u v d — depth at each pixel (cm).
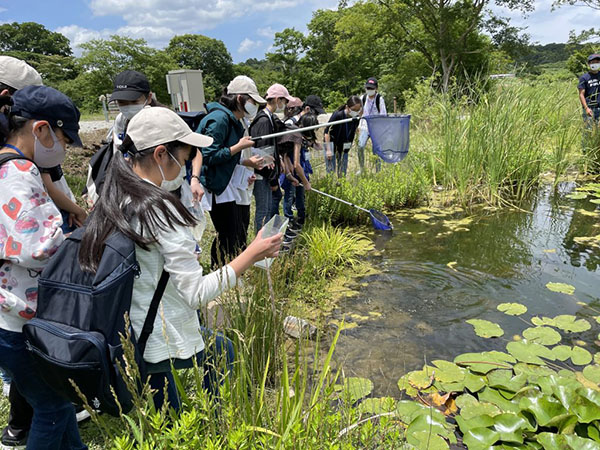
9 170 153
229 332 239
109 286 137
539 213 571
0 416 231
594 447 199
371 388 260
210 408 155
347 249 462
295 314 322
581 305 354
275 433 152
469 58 2514
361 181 621
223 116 335
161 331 157
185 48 6569
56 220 158
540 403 228
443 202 641
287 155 471
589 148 716
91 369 134
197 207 311
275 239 175
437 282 402
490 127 640
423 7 2456
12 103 164
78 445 189
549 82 828
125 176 149
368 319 345
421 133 855
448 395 258
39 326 141
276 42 5728
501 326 329
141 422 137
